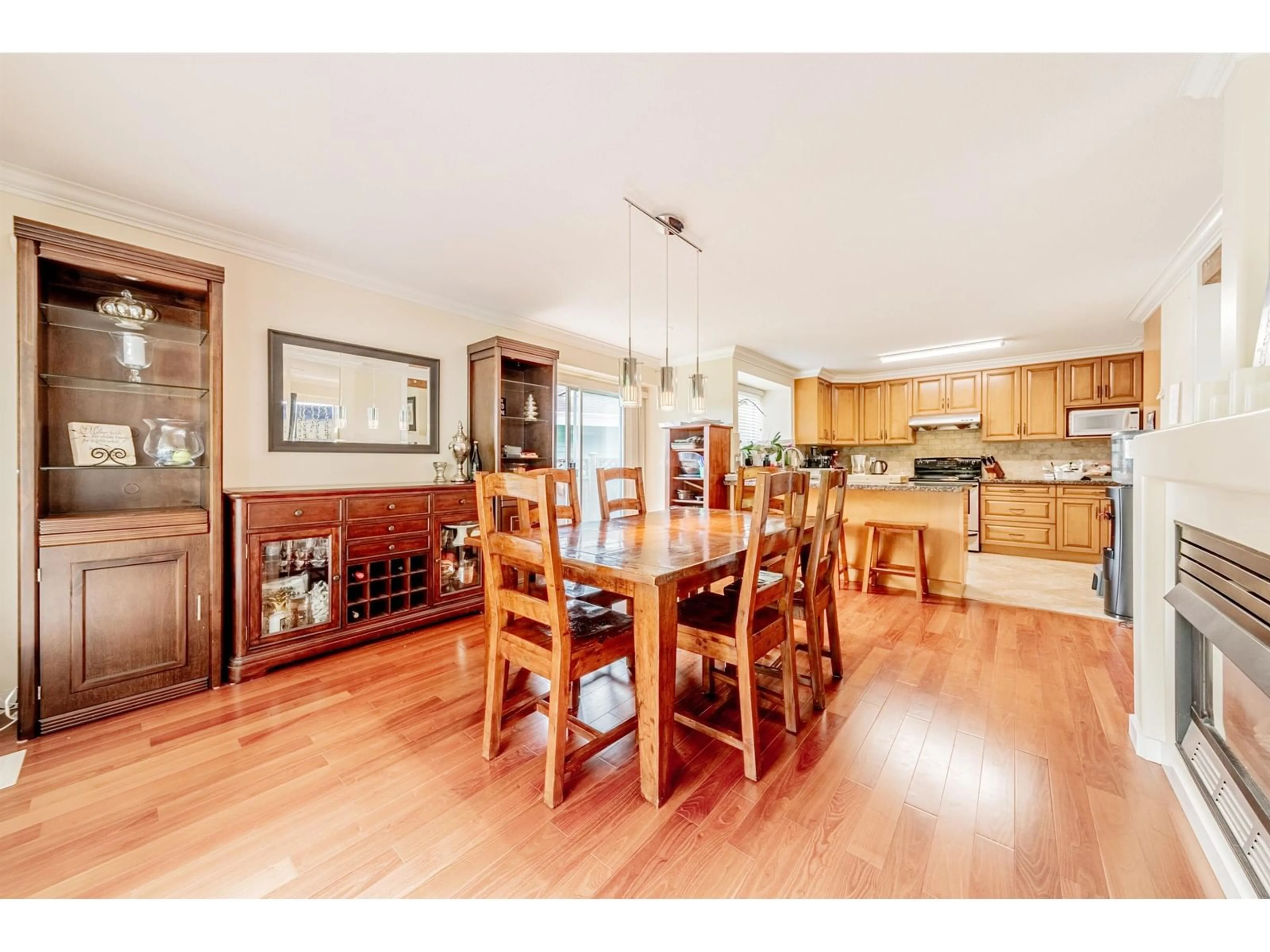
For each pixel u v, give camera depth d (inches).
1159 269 118.4
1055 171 78.8
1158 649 66.0
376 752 69.8
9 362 79.3
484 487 67.7
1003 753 68.7
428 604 120.0
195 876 48.8
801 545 75.8
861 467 261.9
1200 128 68.1
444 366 141.9
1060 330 171.2
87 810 57.7
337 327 119.9
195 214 92.8
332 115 65.8
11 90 60.6
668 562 63.2
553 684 59.5
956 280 125.8
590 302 142.9
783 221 95.0
